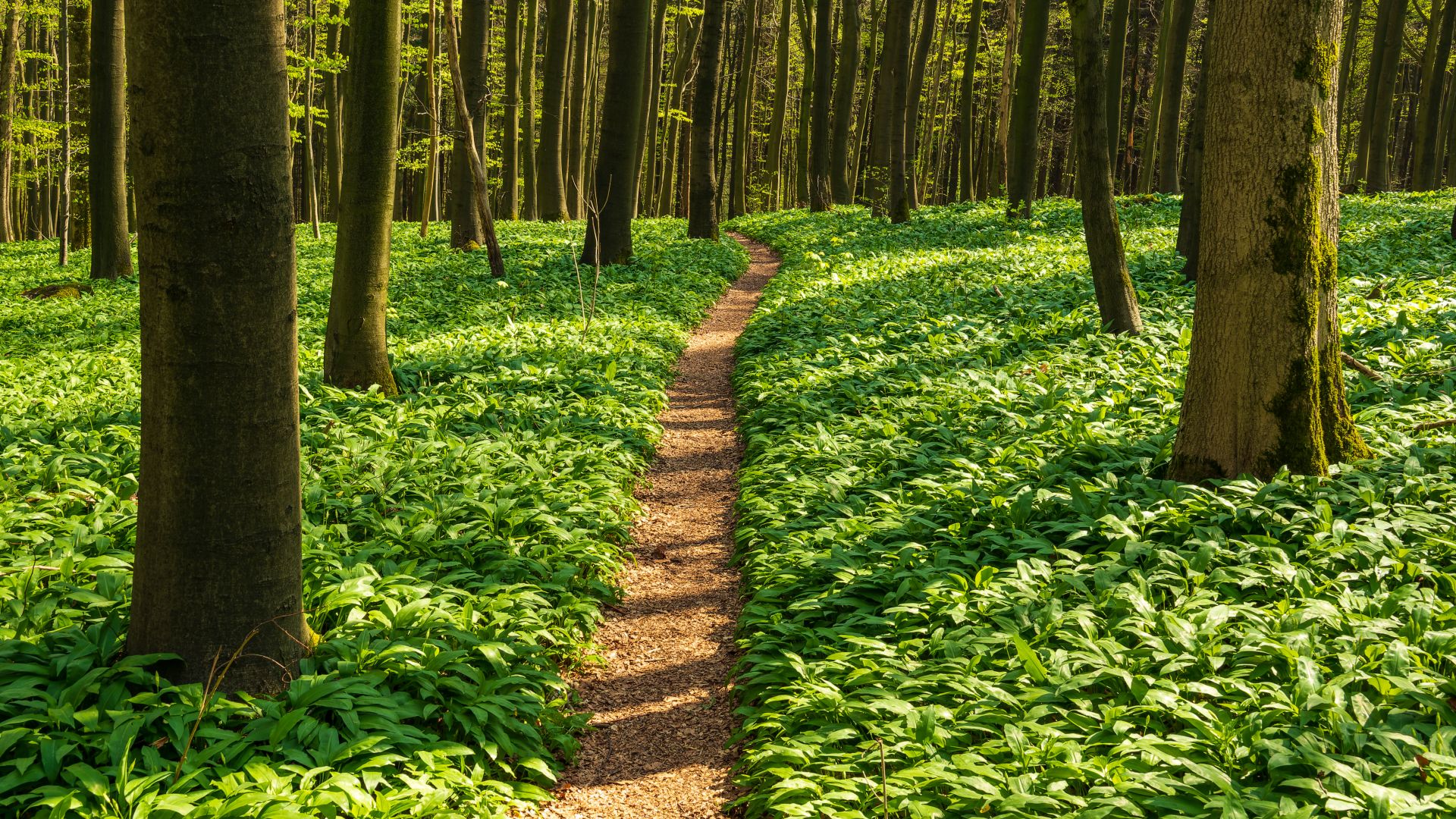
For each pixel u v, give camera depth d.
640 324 16.41
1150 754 4.31
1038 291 16.56
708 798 5.02
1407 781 4.06
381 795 4.30
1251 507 6.49
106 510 7.14
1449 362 9.73
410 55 27.56
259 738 4.54
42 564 6.02
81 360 13.76
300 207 42.12
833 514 7.89
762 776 4.88
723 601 7.36
